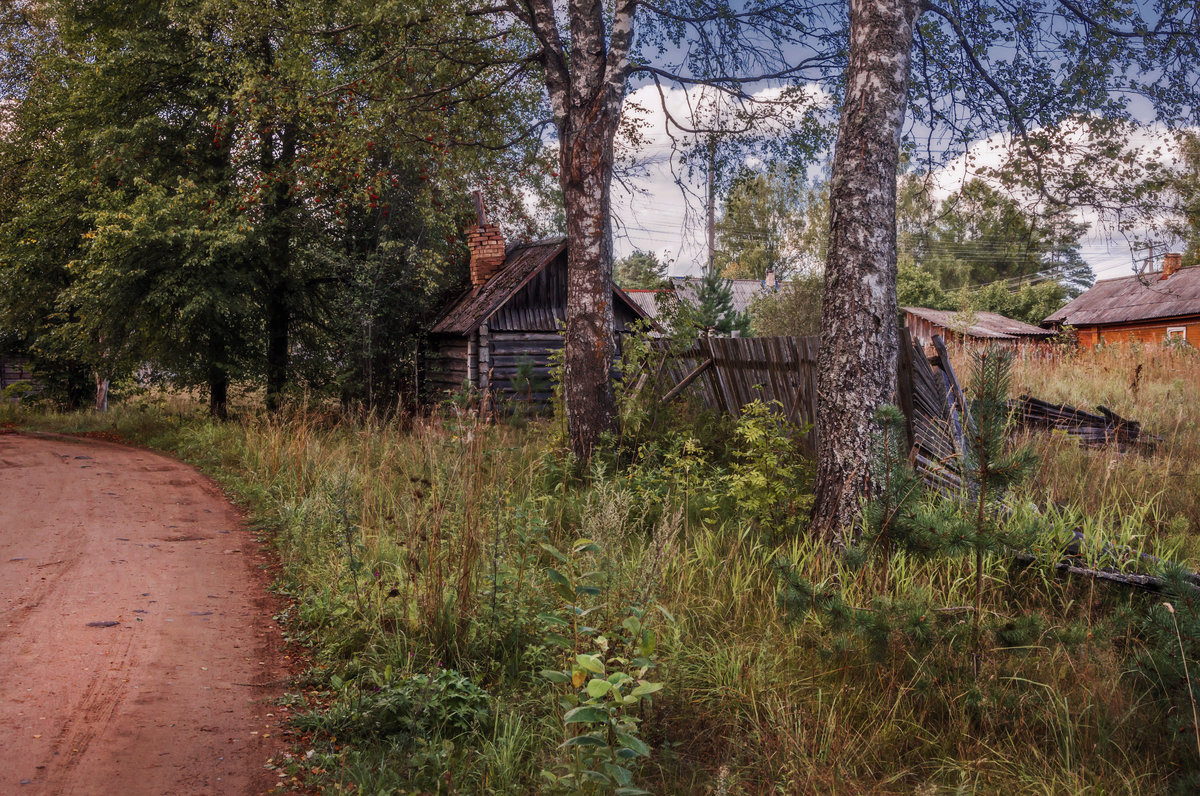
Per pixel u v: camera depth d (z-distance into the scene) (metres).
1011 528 4.57
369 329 18.84
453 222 20.59
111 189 18.80
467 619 5.11
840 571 5.40
